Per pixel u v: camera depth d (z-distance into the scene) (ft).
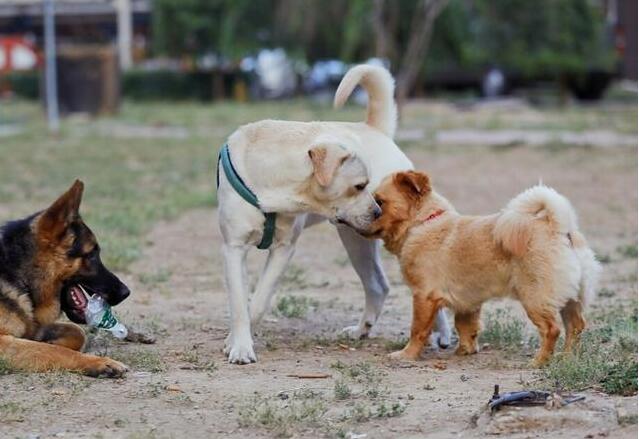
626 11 138.51
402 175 35.06
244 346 34.73
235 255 35.09
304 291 48.67
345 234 37.88
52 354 32.45
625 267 53.26
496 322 39.11
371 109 38.24
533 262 32.86
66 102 157.58
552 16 176.76
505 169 91.76
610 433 25.73
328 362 34.94
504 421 26.45
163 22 204.95
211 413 28.68
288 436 26.76
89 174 92.12
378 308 38.75
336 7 187.32
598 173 88.22
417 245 34.81
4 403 29.27
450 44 183.32
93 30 222.69
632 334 36.73
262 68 209.67
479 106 169.27
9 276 33.78
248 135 35.19
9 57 218.79
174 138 124.98
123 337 36.09
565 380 30.42
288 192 34.40
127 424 27.76
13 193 80.07
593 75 182.50
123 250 55.21
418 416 28.14
